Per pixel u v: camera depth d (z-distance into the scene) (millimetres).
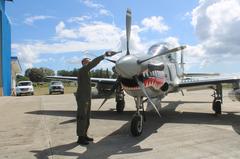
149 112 11148
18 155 5387
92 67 6258
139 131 6957
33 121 9172
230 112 11188
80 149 5773
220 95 10383
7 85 32125
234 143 6098
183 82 10195
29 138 6781
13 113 11258
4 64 29922
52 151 5641
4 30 30031
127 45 7469
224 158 5047
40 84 83312
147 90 7734
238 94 9414
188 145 5977
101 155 5336
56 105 14164
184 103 14844
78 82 6352
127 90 7406
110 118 9703
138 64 6953
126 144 6141
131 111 11648
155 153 5422
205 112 11281
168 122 8844
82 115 6223
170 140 6457
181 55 12281
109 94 7719
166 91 9219
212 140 6387
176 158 5082
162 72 8555
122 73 6812
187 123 8648
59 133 7316
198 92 26672
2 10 29109
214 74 13391
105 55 6273
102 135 7059
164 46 9562
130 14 7770
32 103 15586
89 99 6320
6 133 7371
